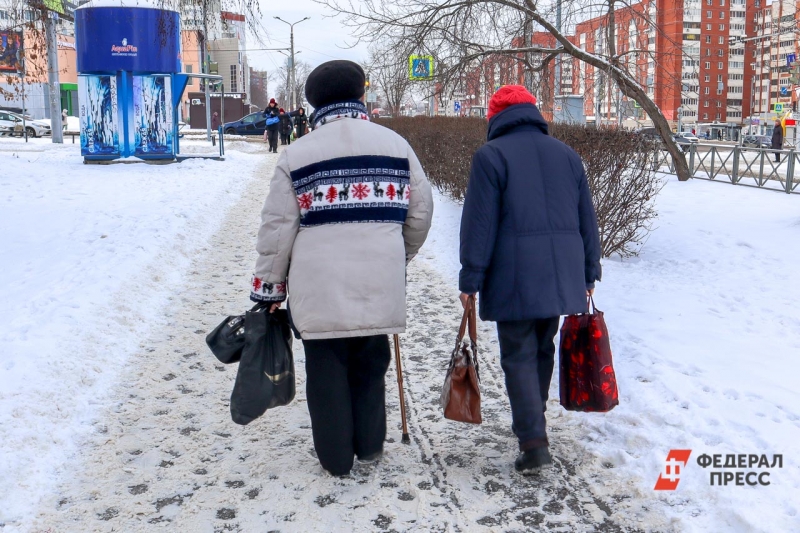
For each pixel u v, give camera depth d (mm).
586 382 3592
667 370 4625
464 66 13383
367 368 3609
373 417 3637
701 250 8625
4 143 28859
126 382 4812
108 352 5254
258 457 3771
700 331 5496
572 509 3248
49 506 3270
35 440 3789
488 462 3711
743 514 2994
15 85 12156
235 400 3385
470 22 13094
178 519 3178
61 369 4715
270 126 29078
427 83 13758
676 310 6145
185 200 12867
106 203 12273
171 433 4062
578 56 13578
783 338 5340
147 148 19531
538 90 14383
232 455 3799
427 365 5199
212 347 3516
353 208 3305
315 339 3359
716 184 15953
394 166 3391
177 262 8391
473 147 11469
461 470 3621
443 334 5934
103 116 19016
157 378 4898
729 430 3760
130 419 4242
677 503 3209
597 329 3561
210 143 31406
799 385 4371
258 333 3410
